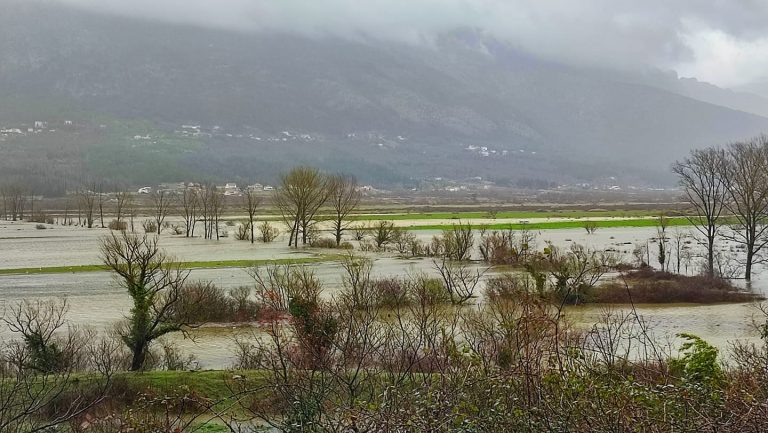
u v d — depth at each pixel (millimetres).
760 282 60781
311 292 32625
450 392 9328
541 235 109438
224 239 112375
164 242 104062
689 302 50625
